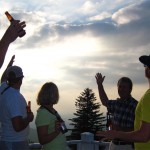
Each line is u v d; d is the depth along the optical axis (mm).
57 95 4406
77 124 62406
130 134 2920
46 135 4266
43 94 4363
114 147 5262
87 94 64125
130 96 5441
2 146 4074
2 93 4090
